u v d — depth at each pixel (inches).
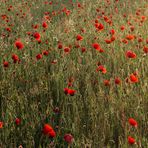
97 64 249.0
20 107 191.5
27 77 237.3
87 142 159.6
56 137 164.1
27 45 305.3
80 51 287.9
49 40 326.6
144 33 336.5
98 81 226.7
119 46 295.1
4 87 221.0
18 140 169.5
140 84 214.2
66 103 196.5
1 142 162.7
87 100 200.4
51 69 252.1
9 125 173.5
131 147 155.7
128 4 547.8
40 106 198.7
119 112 187.0
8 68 244.2
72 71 241.8
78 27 389.4
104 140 166.7
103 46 296.8
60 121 177.9
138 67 247.3
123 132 173.2
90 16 470.9
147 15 426.6
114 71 252.1
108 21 346.0
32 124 173.9
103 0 554.6
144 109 191.9
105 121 175.8
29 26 444.5
